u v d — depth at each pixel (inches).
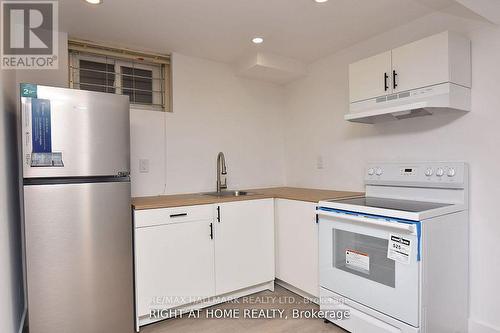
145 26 91.8
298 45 108.1
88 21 88.0
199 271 92.1
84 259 72.6
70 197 70.7
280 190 123.2
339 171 115.6
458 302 75.5
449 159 82.7
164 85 116.5
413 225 65.5
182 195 110.3
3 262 60.3
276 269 109.2
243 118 130.0
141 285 82.7
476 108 77.4
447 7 82.7
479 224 76.9
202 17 86.6
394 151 96.3
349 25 92.9
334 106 116.8
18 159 78.8
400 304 68.5
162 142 111.0
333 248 85.5
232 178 127.3
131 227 81.3
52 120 68.0
